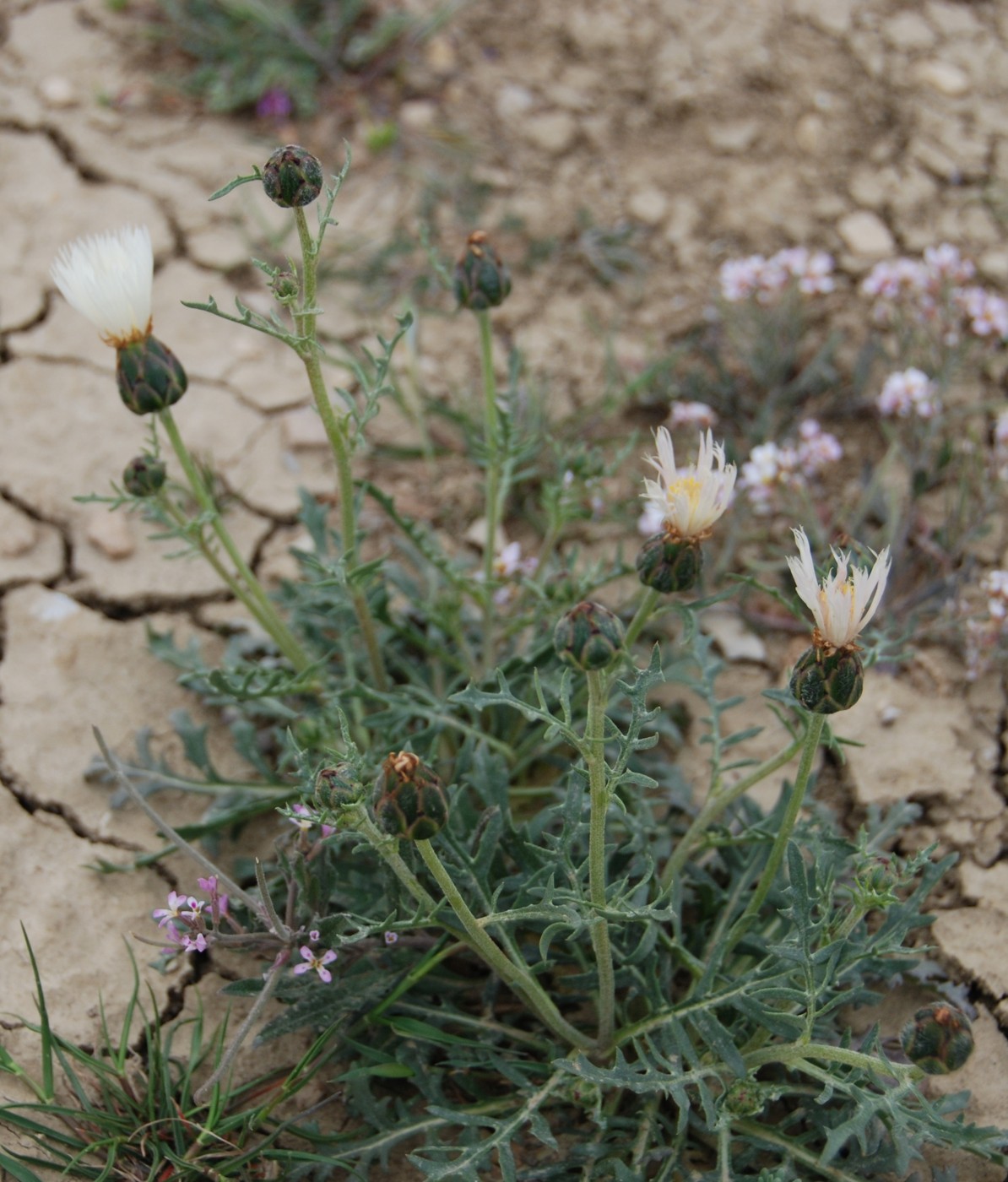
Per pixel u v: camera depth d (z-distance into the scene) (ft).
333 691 1.94
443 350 2.40
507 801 1.78
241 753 1.93
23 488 2.19
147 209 2.50
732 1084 1.64
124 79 2.72
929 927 1.86
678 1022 1.65
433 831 1.53
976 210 2.55
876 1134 1.68
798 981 1.66
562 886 1.74
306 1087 1.76
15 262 2.42
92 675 2.04
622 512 2.20
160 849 1.91
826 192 2.59
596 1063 1.71
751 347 2.37
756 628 2.12
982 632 2.01
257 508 2.23
